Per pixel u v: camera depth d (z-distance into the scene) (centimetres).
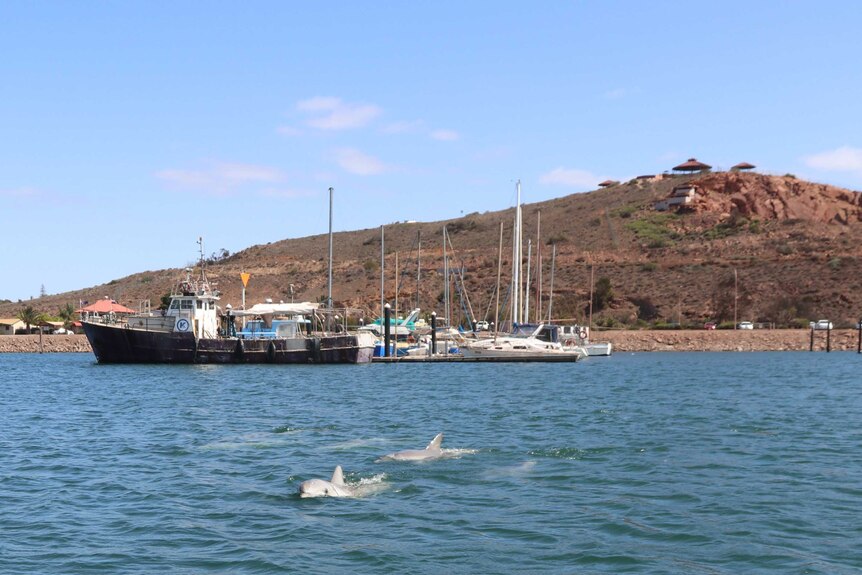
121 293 18725
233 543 1772
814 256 15250
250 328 9100
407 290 15188
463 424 3581
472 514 1984
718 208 18600
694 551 1698
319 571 1590
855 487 2270
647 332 12900
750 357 10406
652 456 2731
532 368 7950
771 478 2386
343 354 8131
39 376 6994
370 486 2275
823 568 1590
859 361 9269
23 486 2353
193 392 5306
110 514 2025
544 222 19962
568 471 2473
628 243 17575
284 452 2830
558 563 1630
